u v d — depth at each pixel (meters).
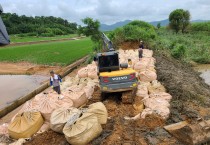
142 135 8.88
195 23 68.75
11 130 9.85
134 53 25.00
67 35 104.25
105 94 13.29
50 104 10.97
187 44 42.53
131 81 12.23
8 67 29.16
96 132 8.70
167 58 28.23
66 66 28.11
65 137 8.70
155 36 37.66
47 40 73.12
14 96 18.17
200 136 8.33
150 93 13.52
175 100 12.62
